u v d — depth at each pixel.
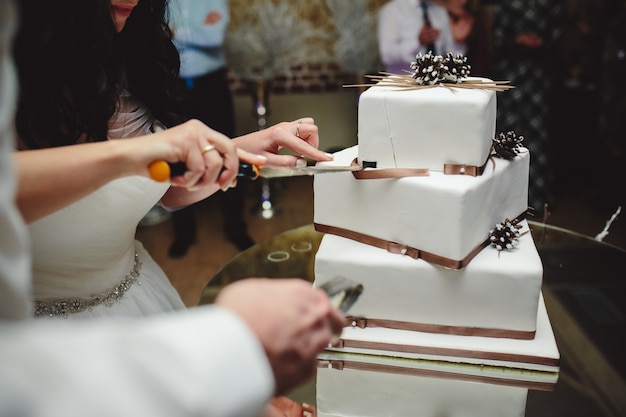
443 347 1.11
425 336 1.14
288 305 0.52
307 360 0.53
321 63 3.27
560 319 1.18
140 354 0.38
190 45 2.36
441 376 1.08
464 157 1.11
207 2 2.35
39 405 0.33
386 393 1.04
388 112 1.12
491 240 1.16
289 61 3.17
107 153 0.79
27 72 0.93
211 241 2.79
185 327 0.41
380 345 1.13
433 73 1.16
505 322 1.12
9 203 0.40
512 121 2.72
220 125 2.54
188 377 0.38
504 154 1.21
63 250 0.99
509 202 1.23
